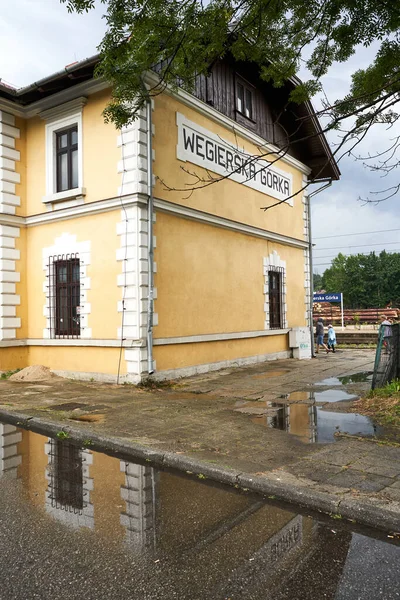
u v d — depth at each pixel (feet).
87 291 38.75
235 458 18.28
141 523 13.10
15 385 36.24
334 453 18.81
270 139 55.93
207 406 28.40
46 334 41.42
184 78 25.05
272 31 23.56
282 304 57.31
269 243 55.31
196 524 13.08
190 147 42.45
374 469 16.88
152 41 21.47
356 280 305.53
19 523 13.04
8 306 41.60
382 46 23.90
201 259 43.47
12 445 21.44
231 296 47.65
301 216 63.10
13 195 42.29
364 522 13.26
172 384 36.73
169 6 20.79
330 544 11.97
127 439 20.90
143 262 36.27
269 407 28.09
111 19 21.16
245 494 15.43
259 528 12.86
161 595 9.67
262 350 52.95
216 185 45.85
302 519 13.50
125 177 36.60
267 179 55.01
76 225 39.91
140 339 35.70
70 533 12.42
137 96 24.57
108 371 37.35
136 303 35.78
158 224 38.45
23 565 10.77
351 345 86.02
